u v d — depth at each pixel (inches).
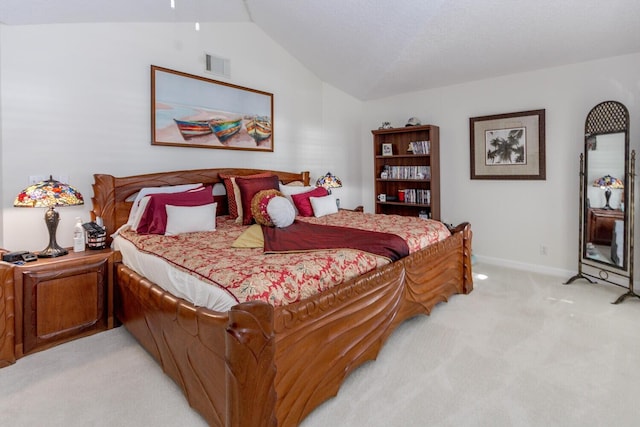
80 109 115.2
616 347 90.4
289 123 184.4
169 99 135.9
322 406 69.6
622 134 128.6
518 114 160.1
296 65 186.9
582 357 85.9
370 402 70.6
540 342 93.5
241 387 52.6
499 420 65.0
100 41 118.8
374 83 190.7
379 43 151.3
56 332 95.0
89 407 70.1
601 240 136.2
